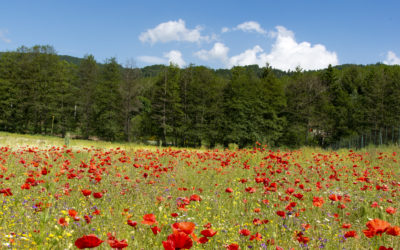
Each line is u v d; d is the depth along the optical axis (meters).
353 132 51.09
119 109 48.19
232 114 46.06
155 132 50.50
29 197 4.09
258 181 4.86
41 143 19.28
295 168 9.01
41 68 49.22
